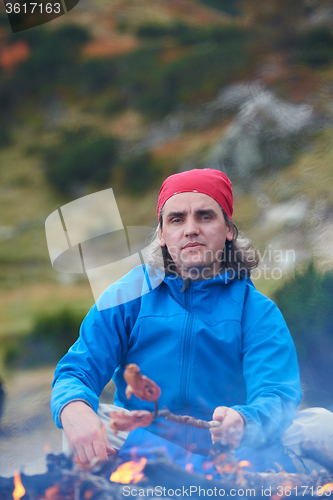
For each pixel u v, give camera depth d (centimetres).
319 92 1858
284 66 2095
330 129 1691
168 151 2173
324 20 2248
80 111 2830
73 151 2358
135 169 2122
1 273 1608
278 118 1792
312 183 1445
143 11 3506
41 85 3044
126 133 2428
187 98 2389
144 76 2800
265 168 1673
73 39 3206
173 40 3067
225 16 3338
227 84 2292
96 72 2966
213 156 1828
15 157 2617
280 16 2341
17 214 2142
